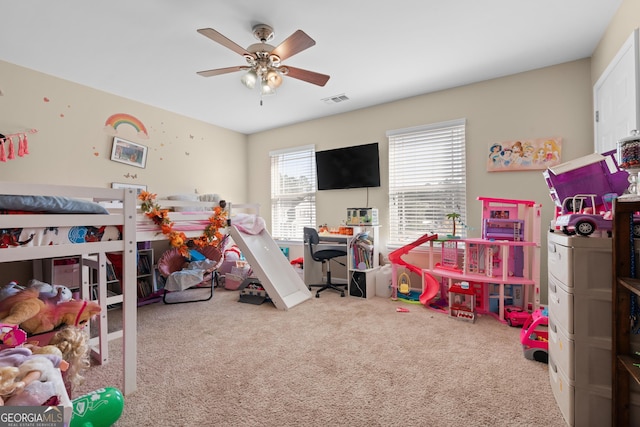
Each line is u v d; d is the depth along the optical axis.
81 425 1.17
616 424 1.21
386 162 3.84
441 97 3.44
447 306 3.03
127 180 3.55
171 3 1.99
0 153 2.61
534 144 2.95
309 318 2.75
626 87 1.97
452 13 2.12
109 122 3.40
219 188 4.70
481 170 3.22
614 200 1.20
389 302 3.26
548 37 2.42
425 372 1.78
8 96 2.69
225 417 1.38
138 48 2.52
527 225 2.71
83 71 2.89
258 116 4.28
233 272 3.99
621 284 1.19
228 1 1.98
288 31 2.32
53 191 1.40
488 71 2.99
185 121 4.22
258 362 1.91
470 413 1.40
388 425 1.33
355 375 1.75
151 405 1.47
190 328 2.52
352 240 3.53
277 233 4.89
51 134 2.95
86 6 2.00
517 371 1.78
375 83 3.25
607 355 1.26
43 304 1.40
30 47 2.47
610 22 2.21
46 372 1.00
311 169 4.51
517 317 2.51
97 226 1.54
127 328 1.60
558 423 1.34
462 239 2.87
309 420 1.36
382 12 2.10
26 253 1.31
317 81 2.46
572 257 1.32
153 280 3.37
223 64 2.79
